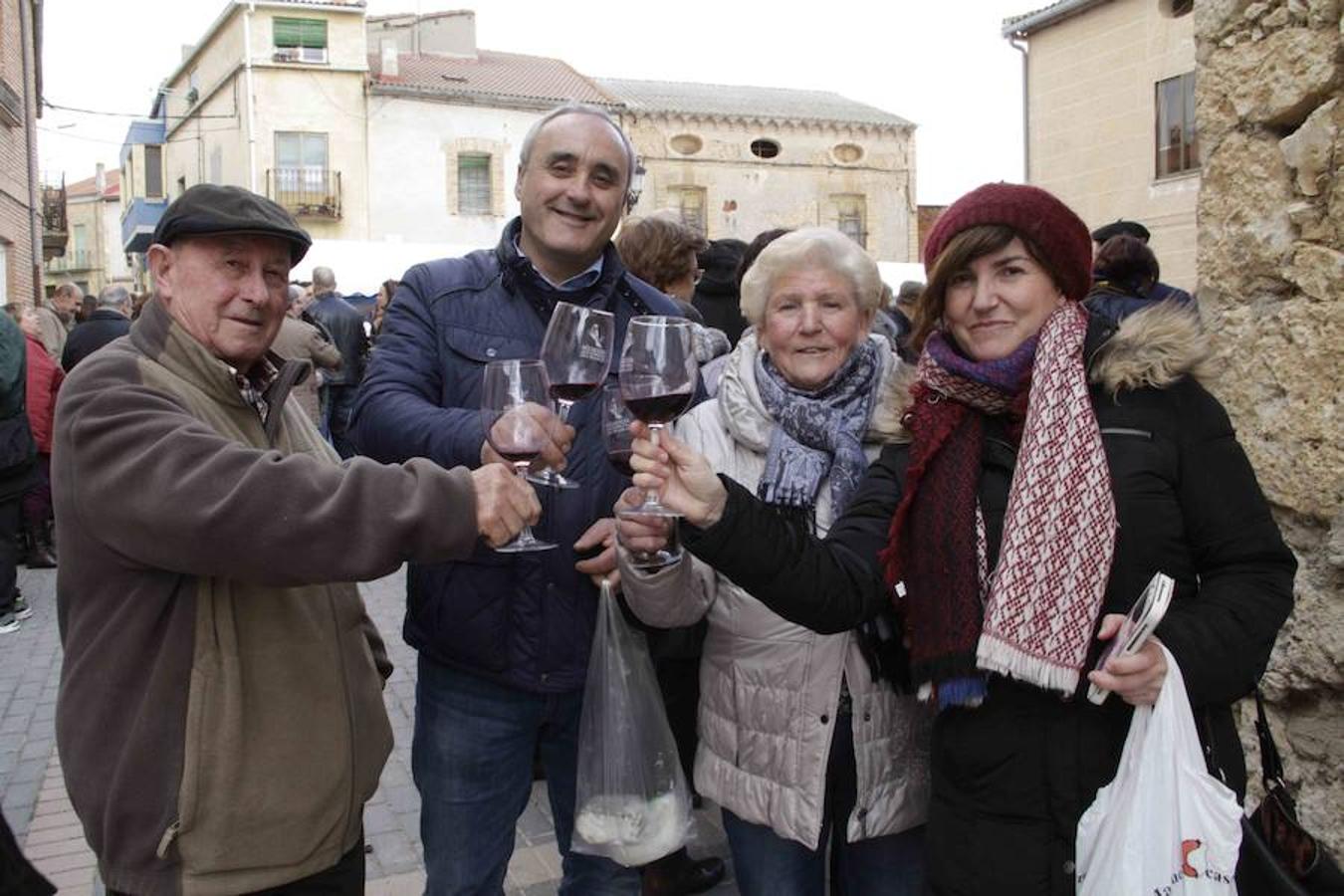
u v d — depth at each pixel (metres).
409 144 30.84
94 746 1.71
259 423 1.92
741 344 2.37
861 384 2.27
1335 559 2.22
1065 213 1.83
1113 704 1.73
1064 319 1.81
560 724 2.39
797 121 36.00
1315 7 2.19
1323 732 2.33
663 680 2.59
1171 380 1.72
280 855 1.77
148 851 1.69
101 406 1.65
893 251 37.47
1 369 6.38
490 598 2.26
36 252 17.16
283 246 1.87
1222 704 1.74
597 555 2.30
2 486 6.56
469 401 2.35
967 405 1.87
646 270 4.37
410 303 2.41
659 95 36.50
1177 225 19.23
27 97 16.83
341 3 29.89
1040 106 21.98
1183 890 1.55
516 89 33.22
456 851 2.36
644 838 2.18
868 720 2.10
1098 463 1.68
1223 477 1.73
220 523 1.57
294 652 1.81
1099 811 1.64
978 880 1.78
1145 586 1.71
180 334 1.80
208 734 1.70
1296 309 2.27
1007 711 1.77
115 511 1.61
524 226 2.41
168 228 1.78
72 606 1.75
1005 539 1.71
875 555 1.91
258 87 29.70
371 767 1.97
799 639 2.11
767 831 2.21
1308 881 1.72
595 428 2.34
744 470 2.25
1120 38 20.02
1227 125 2.45
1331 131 2.18
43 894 1.75
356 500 1.62
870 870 2.23
